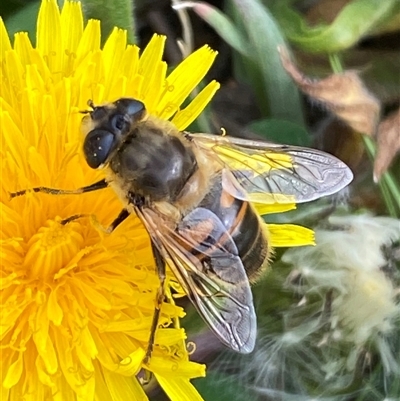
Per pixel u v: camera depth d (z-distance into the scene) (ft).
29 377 0.23
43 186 0.23
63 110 0.23
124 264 0.23
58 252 0.23
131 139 0.22
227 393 0.27
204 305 0.22
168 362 0.23
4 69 0.23
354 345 0.26
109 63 0.24
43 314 0.23
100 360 0.23
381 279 0.25
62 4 0.26
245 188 0.24
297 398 0.27
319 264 0.25
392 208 0.28
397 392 0.26
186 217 0.23
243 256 0.23
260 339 0.26
